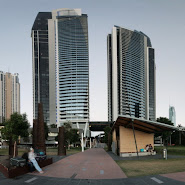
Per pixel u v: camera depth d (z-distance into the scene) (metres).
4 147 60.25
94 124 198.25
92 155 28.53
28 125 24.55
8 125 22.66
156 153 29.38
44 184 9.32
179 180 9.69
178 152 30.78
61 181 9.94
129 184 9.20
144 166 14.76
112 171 12.77
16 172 11.05
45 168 14.31
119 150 27.67
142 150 26.86
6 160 18.39
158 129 24.72
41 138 25.06
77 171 12.93
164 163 16.39
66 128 65.44
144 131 27.42
